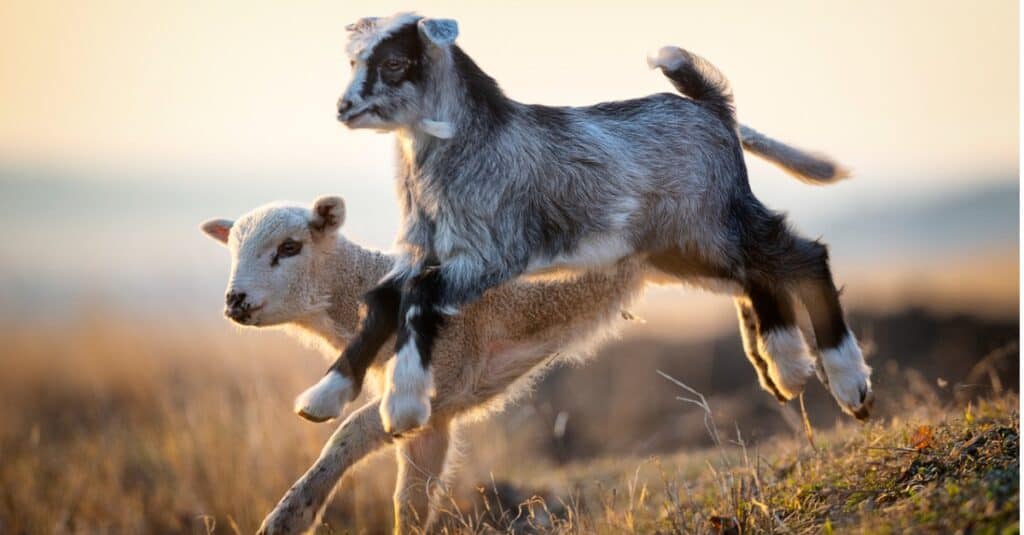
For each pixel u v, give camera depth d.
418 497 9.54
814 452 9.42
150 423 15.86
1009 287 18.88
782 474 9.44
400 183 8.38
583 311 9.88
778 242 8.89
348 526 11.77
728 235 8.82
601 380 17.16
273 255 9.70
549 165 8.12
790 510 8.02
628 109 8.75
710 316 20.39
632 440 15.14
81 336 21.41
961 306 18.05
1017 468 6.95
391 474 12.19
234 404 15.05
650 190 8.48
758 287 8.95
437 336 7.96
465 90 8.04
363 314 8.66
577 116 8.51
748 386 16.67
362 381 8.06
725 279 8.93
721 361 17.77
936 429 8.66
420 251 8.16
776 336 8.94
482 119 8.04
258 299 9.60
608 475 11.57
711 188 8.75
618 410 16.03
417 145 8.12
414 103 7.92
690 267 8.95
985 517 6.44
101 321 22.44
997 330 16.72
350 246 10.11
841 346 8.75
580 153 8.22
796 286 8.88
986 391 11.67
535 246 8.09
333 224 9.80
